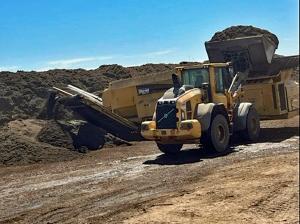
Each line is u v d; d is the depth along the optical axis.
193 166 10.24
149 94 14.91
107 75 24.33
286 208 6.98
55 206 7.39
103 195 7.99
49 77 22.41
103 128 15.46
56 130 14.53
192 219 6.55
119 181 9.06
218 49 15.63
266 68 15.54
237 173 9.22
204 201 7.41
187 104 11.49
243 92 14.38
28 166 11.71
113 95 15.36
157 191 8.15
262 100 14.91
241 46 15.22
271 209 6.96
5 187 9.04
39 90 21.09
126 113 15.48
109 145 14.82
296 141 13.06
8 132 13.74
